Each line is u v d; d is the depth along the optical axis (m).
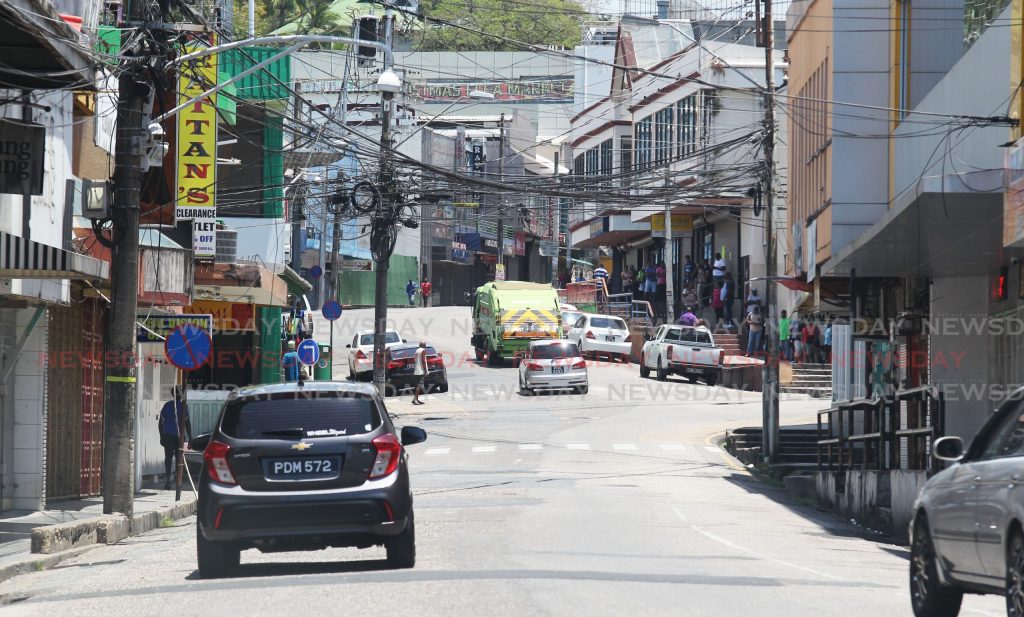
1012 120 32.78
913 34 46.59
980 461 16.67
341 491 20.83
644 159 113.19
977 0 39.00
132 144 33.66
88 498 42.84
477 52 157.38
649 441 60.53
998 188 28.69
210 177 49.41
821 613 16.72
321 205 118.62
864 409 39.62
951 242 35.59
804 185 57.00
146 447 48.03
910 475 32.59
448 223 155.00
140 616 17.25
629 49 119.00
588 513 33.66
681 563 22.72
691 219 109.62
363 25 72.62
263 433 21.06
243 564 24.45
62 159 39.19
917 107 43.84
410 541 21.66
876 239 35.34
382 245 68.94
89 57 26.48
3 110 33.56
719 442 61.91
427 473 48.16
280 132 72.75
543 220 178.00
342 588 18.78
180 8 34.69
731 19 115.75
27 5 22.94
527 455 54.50
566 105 159.62
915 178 43.69
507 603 16.72
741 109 96.25
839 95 48.28
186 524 37.44
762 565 23.02
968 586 16.47
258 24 122.44
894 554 29.38
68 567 27.28
